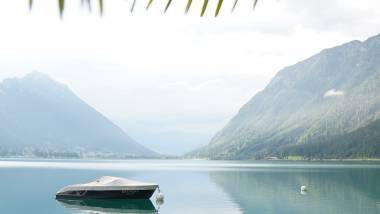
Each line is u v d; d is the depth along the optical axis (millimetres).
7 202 48625
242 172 120938
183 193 58344
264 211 41938
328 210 42656
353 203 47781
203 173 114500
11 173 106812
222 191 61094
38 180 82000
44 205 46312
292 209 43312
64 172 113875
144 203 47781
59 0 2176
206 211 41906
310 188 66375
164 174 108312
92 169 137000
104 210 42781
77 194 50688
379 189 64312
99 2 2227
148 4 2506
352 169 142000
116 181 50531
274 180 85062
